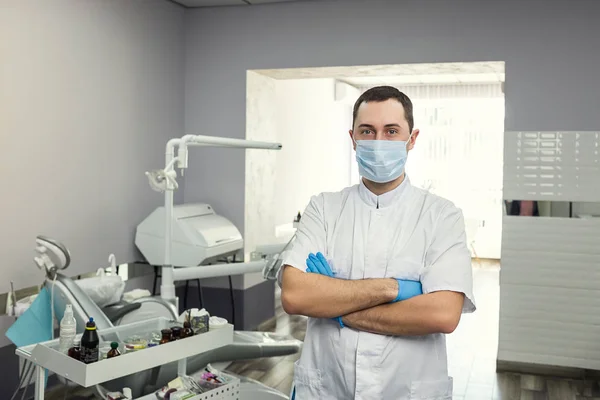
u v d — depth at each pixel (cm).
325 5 444
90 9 372
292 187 712
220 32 470
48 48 340
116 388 264
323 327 160
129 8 409
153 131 442
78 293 275
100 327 269
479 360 439
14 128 319
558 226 402
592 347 400
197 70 477
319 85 796
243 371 397
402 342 153
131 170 418
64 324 219
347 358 154
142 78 427
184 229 405
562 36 397
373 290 151
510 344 414
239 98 468
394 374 153
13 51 316
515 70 406
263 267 351
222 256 450
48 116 342
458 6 415
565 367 405
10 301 320
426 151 948
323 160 820
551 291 405
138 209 428
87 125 373
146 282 439
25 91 325
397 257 159
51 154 345
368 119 158
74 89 361
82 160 370
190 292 486
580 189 397
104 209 392
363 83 896
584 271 399
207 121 477
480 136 928
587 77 394
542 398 365
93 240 382
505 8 407
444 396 158
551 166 401
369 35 435
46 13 337
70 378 208
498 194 921
